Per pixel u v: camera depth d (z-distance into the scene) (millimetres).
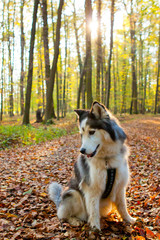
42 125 16672
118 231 3176
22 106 30297
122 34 30266
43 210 3922
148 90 41125
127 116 26984
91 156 3004
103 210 3482
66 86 35906
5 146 10305
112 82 37406
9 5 24547
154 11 14125
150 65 32781
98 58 22844
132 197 4289
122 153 3193
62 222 3492
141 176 5477
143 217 3494
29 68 16234
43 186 5074
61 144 9695
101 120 3078
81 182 3291
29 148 9648
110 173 3094
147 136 11008
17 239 3025
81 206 3494
